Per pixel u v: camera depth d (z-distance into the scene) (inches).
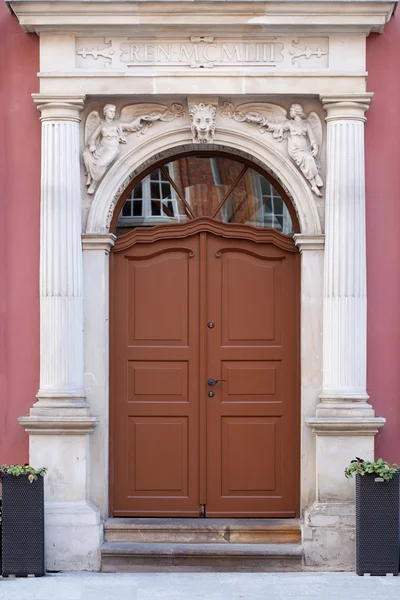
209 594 279.3
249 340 328.5
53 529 308.0
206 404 328.2
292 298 327.6
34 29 314.8
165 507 326.6
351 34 316.2
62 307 311.7
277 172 320.8
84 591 281.3
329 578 296.8
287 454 326.6
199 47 315.9
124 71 314.5
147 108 321.7
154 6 308.7
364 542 298.5
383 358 317.7
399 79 319.0
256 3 307.9
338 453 311.1
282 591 282.2
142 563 309.7
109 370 327.0
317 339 318.0
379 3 307.9
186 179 331.3
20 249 319.0
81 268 316.2
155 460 327.6
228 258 329.1
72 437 311.0
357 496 299.9
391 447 316.5
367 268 317.7
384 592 280.1
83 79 314.7
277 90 314.3
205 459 327.3
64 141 313.9
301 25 311.6
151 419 327.9
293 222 326.3
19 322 318.3
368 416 310.0
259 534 317.1
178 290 329.1
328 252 314.5
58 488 310.7
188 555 309.9
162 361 328.8
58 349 311.3
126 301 328.5
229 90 314.5
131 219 330.3
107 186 319.9
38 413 309.7
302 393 318.3
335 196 313.7
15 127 319.6
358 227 313.3
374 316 317.7
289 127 319.0
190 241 329.1
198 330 328.8
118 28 313.3
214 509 326.3
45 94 312.8
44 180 313.7
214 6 308.3
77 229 314.5
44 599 273.0
